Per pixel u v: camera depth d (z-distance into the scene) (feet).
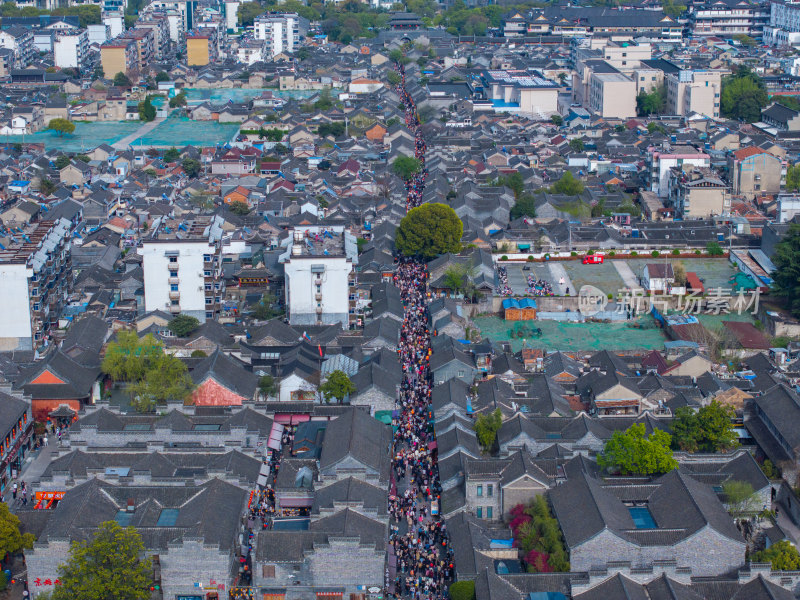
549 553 626.64
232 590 629.10
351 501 655.35
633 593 585.22
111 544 602.44
